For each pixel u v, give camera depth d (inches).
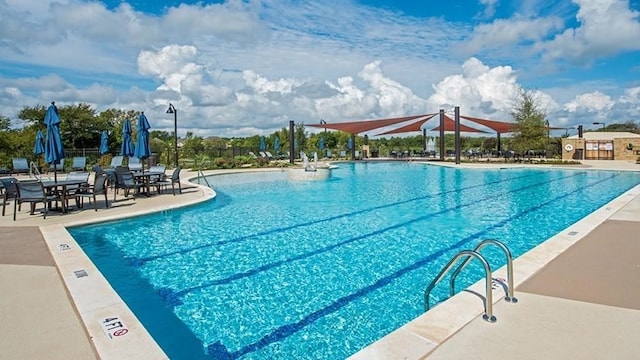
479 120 1179.9
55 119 371.2
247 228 325.1
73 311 138.3
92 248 266.4
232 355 135.8
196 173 823.7
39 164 810.2
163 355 108.2
